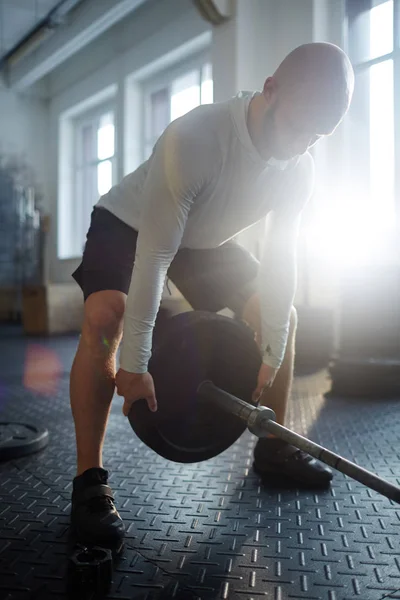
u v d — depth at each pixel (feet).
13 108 30.40
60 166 30.45
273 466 6.01
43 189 31.24
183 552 4.29
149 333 4.32
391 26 14.94
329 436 7.59
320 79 3.92
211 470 6.23
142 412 4.82
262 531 4.66
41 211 30.50
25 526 4.75
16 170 30.35
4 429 7.50
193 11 21.43
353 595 3.67
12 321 28.45
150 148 25.64
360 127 15.40
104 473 4.73
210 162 4.37
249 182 4.74
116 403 9.95
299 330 14.19
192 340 4.97
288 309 5.34
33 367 13.83
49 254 30.89
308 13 15.61
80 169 30.60
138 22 24.31
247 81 16.76
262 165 4.62
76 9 24.17
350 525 4.77
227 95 16.85
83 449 4.74
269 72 16.72
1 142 30.04
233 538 4.53
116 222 5.11
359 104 15.43
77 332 22.30
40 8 24.03
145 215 4.26
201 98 22.61
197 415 5.22
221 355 5.25
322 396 10.38
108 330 4.68
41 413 9.07
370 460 6.54
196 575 3.94
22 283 29.25
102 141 29.01
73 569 3.71
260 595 3.68
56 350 17.11
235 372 5.40
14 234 29.78
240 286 6.02
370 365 10.36
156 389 4.83
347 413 8.98
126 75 25.25
